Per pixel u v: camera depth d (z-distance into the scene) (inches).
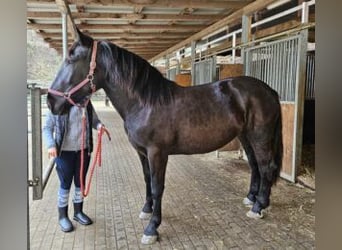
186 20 218.7
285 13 164.6
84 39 81.8
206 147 91.7
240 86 96.0
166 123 84.9
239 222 98.1
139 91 83.6
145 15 209.8
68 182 91.3
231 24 215.6
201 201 117.0
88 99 86.6
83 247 82.8
